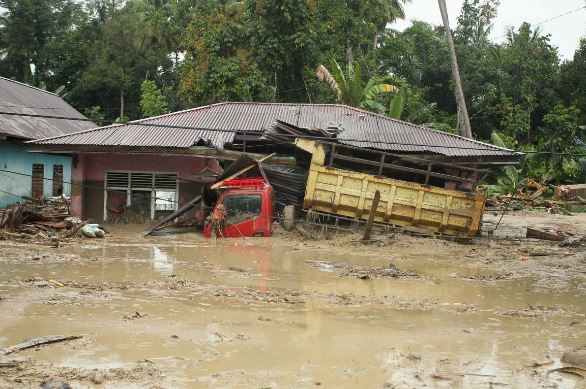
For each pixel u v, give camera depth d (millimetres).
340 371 5453
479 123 41219
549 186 33156
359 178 15883
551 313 8148
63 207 20812
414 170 15984
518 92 40750
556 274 11398
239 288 9094
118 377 5133
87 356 5660
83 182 17688
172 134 17500
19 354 5676
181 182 17828
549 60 41812
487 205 29047
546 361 5852
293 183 16375
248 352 5910
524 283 10430
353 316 7531
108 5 54906
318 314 7566
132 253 12500
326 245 14414
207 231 15320
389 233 15859
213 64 30781
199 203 17125
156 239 14914
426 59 42219
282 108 20406
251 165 16078
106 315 7184
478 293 9453
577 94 40406
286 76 31922
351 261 12234
